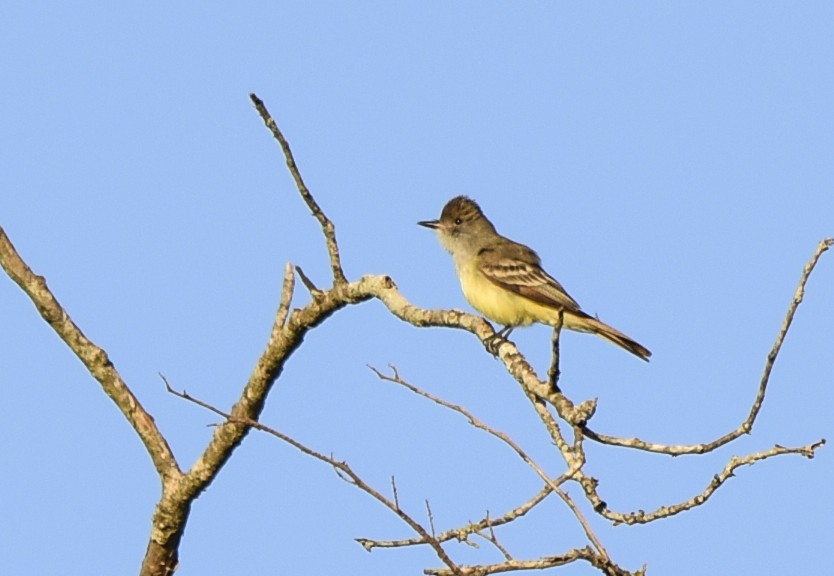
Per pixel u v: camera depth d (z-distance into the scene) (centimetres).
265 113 1246
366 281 1276
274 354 1293
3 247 1298
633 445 998
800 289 932
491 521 1014
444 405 1045
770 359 947
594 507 985
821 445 938
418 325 1241
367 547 1055
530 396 1084
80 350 1306
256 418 1310
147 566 1333
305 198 1273
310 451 1031
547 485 998
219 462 1299
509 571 953
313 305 1291
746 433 965
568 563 938
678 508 972
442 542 1035
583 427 1007
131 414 1312
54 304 1308
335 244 1289
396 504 965
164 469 1311
